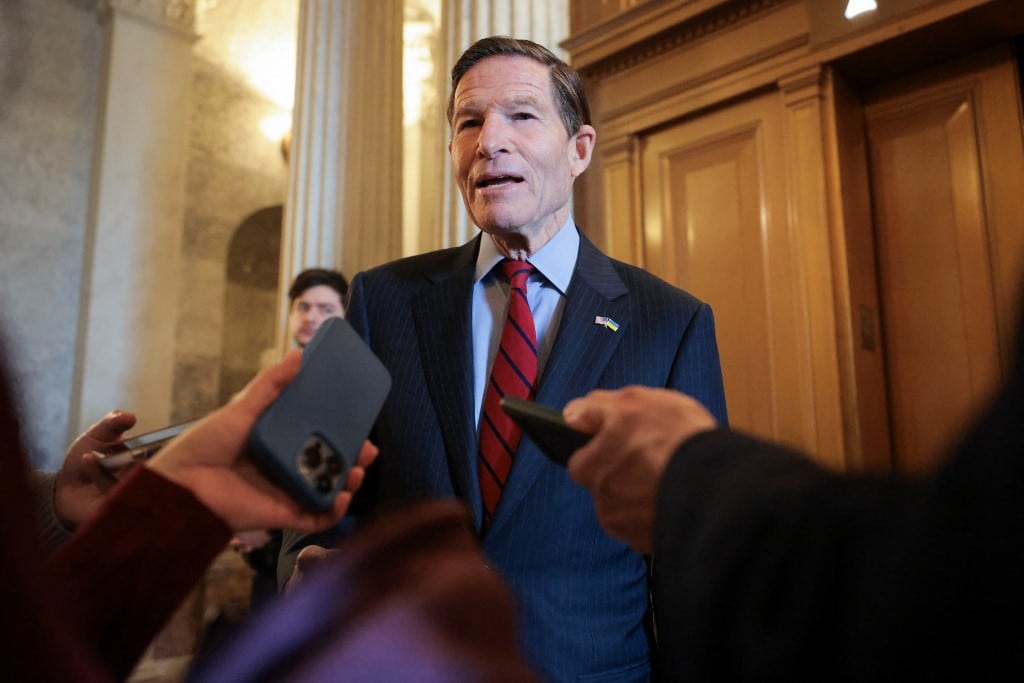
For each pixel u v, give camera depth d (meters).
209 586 3.92
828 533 0.38
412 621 0.26
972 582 0.30
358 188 4.09
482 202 1.21
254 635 0.27
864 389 2.24
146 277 5.59
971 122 2.27
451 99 1.35
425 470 1.10
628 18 2.82
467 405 1.14
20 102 5.33
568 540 1.05
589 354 1.15
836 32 2.33
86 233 5.51
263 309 6.36
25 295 5.19
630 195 2.82
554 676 0.96
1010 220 2.15
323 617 0.27
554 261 1.27
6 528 0.21
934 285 2.29
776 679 0.36
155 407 5.52
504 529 1.04
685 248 2.68
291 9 6.58
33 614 0.22
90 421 5.18
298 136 4.28
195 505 0.45
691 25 2.68
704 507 0.44
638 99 2.84
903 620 0.32
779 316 2.39
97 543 0.42
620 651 1.03
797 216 2.38
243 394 0.52
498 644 0.28
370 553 0.30
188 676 0.27
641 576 1.14
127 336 5.44
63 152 5.48
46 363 5.21
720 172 2.62
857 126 2.46
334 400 0.56
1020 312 0.32
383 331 1.25
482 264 1.29
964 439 0.33
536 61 1.29
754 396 2.41
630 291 1.26
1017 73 2.20
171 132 5.85
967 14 2.09
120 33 5.67
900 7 2.21
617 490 0.57
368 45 4.27
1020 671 0.29
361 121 4.16
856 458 2.17
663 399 0.59
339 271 4.04
